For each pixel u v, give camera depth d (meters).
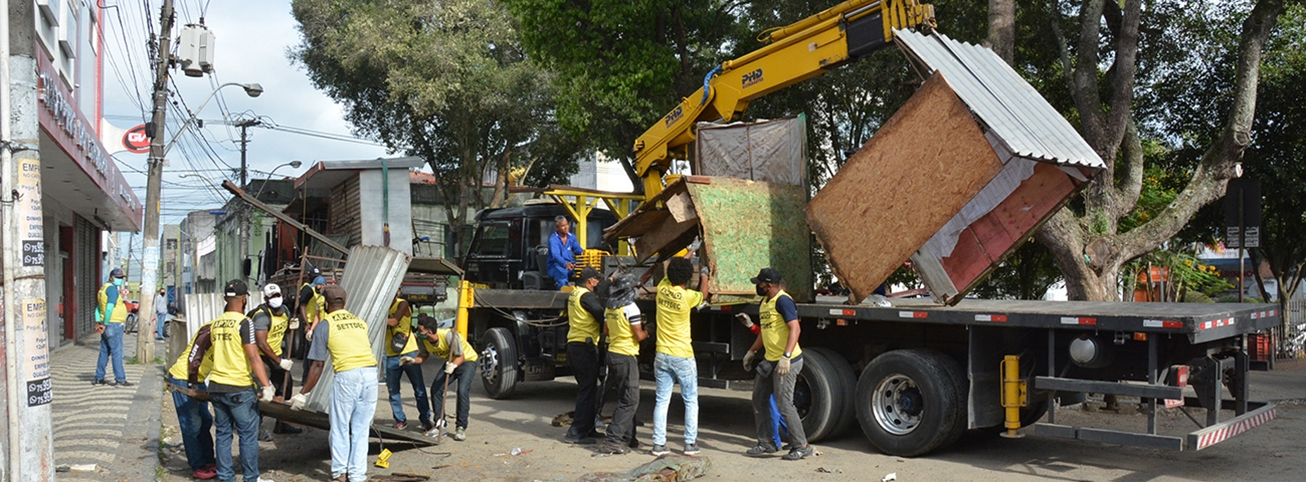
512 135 27.73
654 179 12.70
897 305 8.99
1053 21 14.75
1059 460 8.30
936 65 8.70
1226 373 7.92
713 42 18.55
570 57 17.41
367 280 8.32
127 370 15.62
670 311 8.41
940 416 8.11
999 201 8.30
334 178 15.73
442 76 25.48
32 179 5.77
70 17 16.31
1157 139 18.84
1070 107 18.52
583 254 12.52
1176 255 20.66
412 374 9.77
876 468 7.99
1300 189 17.36
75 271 23.58
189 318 15.38
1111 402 10.57
